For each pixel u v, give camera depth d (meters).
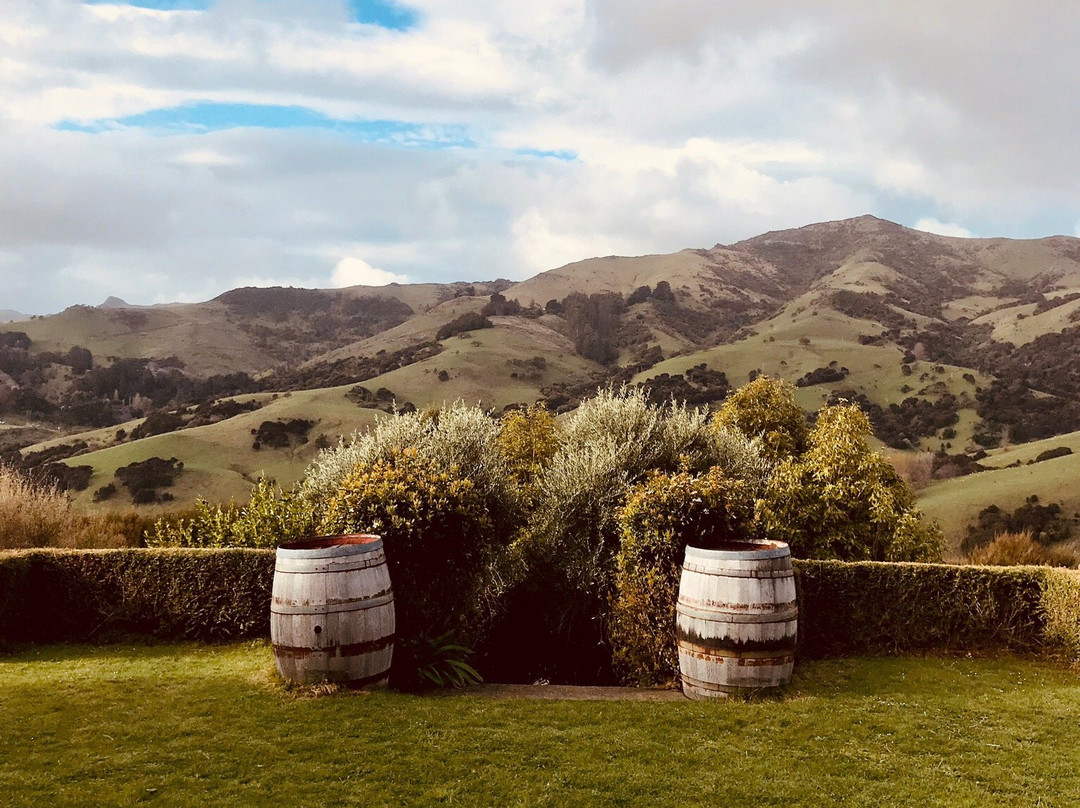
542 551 10.45
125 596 9.61
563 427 13.67
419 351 158.62
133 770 5.29
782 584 7.52
